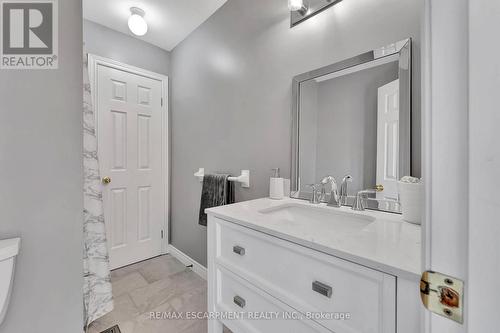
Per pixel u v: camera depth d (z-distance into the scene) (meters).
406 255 0.54
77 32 0.79
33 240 0.70
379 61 0.96
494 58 0.24
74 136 0.78
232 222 0.91
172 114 2.47
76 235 0.78
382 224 0.78
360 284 0.56
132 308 1.53
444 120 0.28
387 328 0.51
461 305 0.27
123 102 2.13
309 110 1.20
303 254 0.68
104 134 2.02
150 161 2.33
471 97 0.26
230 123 1.70
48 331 0.72
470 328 0.26
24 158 0.69
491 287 0.25
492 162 0.24
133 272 2.04
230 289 0.94
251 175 1.53
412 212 0.79
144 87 2.28
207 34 1.91
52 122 0.74
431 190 0.30
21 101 0.69
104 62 2.00
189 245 2.18
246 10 1.55
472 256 0.26
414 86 0.86
